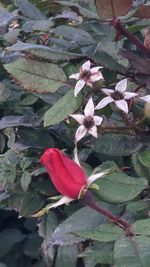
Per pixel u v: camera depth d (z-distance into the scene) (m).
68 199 0.14
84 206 0.16
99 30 0.19
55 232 0.16
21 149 0.19
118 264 0.13
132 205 0.16
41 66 0.17
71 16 0.19
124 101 0.15
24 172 0.19
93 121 0.15
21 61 0.17
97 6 0.15
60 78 0.17
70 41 0.18
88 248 0.16
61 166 0.14
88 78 0.16
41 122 0.19
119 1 0.15
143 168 0.16
